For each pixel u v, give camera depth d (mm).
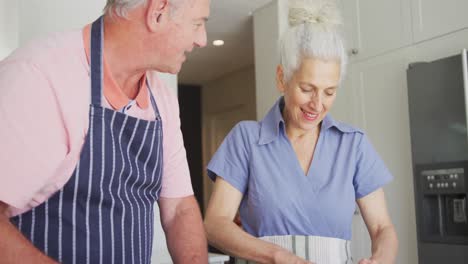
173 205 1284
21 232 975
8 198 884
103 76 1042
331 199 1347
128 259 1093
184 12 1011
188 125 6703
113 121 1052
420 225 2742
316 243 1309
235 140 1412
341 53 1300
